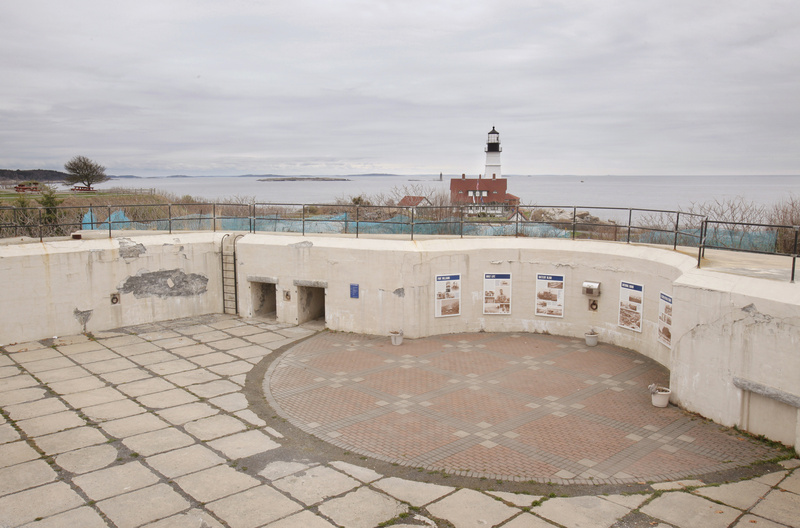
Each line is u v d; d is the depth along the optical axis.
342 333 17.25
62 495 8.34
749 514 7.72
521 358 14.77
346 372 13.88
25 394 12.31
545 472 9.03
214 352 15.39
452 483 8.71
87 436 10.33
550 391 12.55
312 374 13.73
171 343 16.14
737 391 10.27
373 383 13.13
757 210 22.48
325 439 10.30
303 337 16.88
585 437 10.30
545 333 16.88
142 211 27.19
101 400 12.04
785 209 21.41
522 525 7.55
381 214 23.27
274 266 18.34
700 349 10.98
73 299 16.58
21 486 8.58
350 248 17.03
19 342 15.77
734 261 12.58
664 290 13.79
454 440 10.23
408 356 15.02
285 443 10.12
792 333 9.23
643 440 10.12
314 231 19.70
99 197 39.97
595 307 16.09
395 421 11.07
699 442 9.98
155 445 10.00
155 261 18.12
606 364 14.22
